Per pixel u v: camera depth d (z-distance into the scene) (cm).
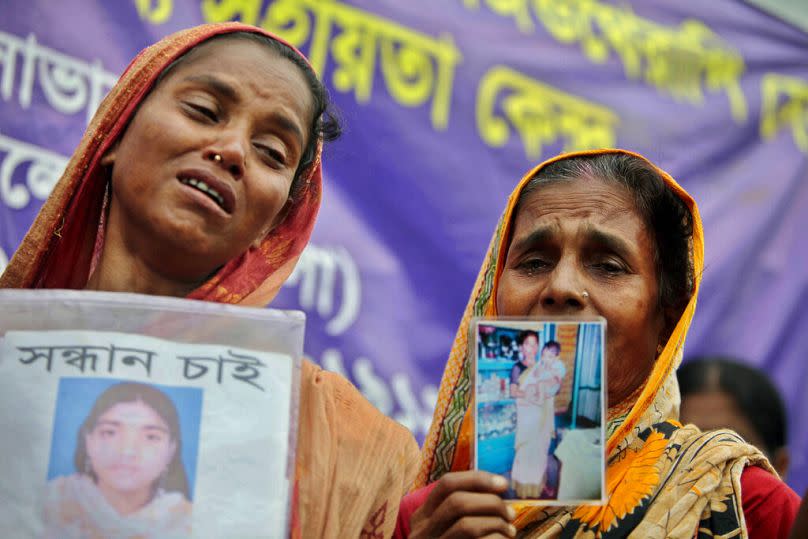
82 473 178
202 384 188
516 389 211
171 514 180
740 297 623
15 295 187
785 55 695
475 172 561
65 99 451
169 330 190
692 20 678
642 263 261
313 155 272
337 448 231
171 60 241
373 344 502
